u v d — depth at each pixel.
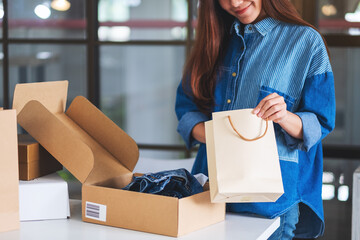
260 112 1.19
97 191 1.22
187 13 4.89
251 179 1.13
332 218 3.69
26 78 5.20
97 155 1.37
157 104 5.16
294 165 1.40
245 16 1.44
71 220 1.26
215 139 1.17
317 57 1.40
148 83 5.13
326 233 3.43
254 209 1.32
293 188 1.39
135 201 1.16
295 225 1.49
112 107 5.23
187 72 1.58
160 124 5.17
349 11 4.50
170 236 1.13
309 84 1.40
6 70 5.18
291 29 1.44
